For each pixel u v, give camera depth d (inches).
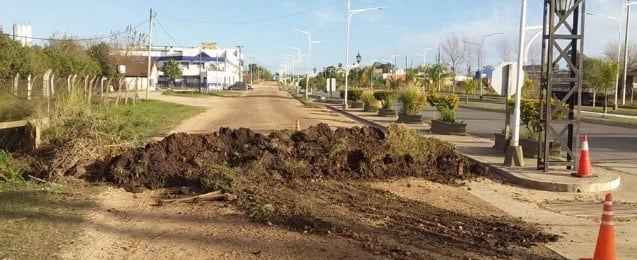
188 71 4566.9
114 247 256.8
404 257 248.4
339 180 444.8
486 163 530.6
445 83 2669.8
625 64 1947.6
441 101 1006.4
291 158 464.4
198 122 1012.5
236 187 394.3
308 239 273.7
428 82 2416.3
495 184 455.2
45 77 738.8
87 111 624.7
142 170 410.6
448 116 883.4
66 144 447.2
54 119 544.7
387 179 455.8
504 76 577.0
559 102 525.0
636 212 361.7
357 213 335.6
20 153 473.4
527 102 597.9
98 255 242.7
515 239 287.0
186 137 466.3
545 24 484.1
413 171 474.3
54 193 363.3
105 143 460.4
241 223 305.1
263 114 1289.4
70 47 2050.9
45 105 574.9
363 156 468.4
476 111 1755.7
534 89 1331.2
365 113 1424.7
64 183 396.2
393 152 482.0
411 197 391.9
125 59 2391.7
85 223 293.6
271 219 311.3
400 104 1421.0
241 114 1280.8
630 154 679.7
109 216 316.8
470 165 497.7
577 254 262.2
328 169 455.2
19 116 520.4
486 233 298.2
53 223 287.3
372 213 337.4
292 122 1045.2
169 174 412.5
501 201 388.8
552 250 268.1
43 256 234.1
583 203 390.3
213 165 427.2
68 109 606.2
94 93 1291.8
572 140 488.7
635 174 515.5
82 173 414.9
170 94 2519.7
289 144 482.6
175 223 304.5
